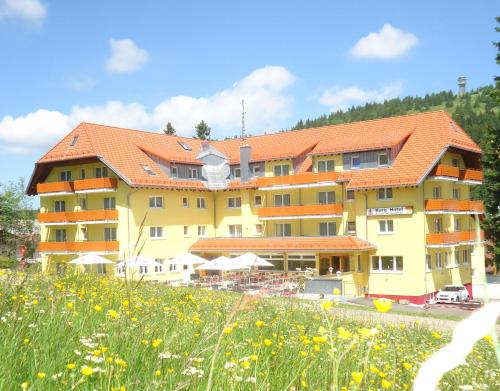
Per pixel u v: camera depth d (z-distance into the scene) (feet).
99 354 12.40
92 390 10.20
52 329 15.80
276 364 14.10
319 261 125.59
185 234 141.08
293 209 130.72
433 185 120.57
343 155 127.75
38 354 12.41
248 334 20.15
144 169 132.67
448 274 123.24
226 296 44.50
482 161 123.03
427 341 30.96
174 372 11.82
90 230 134.92
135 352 12.75
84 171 136.67
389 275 116.78
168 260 134.21
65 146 136.98
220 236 147.33
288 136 151.74
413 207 114.83
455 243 117.70
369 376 12.89
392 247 116.98
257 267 133.08
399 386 13.20
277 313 28.19
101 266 127.44
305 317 29.35
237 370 12.38
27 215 153.17
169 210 135.85
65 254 132.98
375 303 7.54
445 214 122.31
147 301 32.27
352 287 115.34
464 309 99.45
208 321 23.04
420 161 115.96
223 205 148.25
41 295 23.41
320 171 132.16
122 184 127.75
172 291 44.80
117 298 29.30
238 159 149.07
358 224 121.80
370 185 116.67
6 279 23.48
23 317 16.71
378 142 121.49
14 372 11.03
